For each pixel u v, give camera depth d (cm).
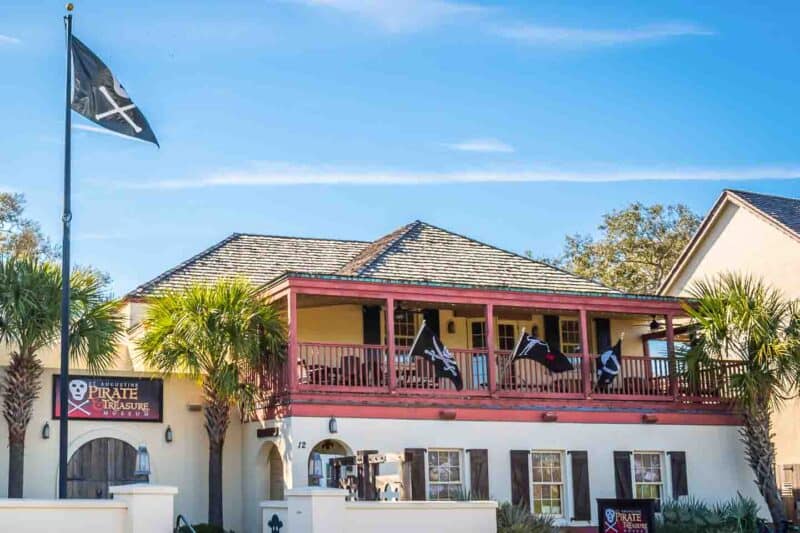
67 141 1970
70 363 2334
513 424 2495
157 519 1602
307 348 2342
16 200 4319
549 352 2517
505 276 2759
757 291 2762
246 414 2484
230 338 2277
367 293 2383
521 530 2141
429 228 2969
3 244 4203
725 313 2692
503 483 2453
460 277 2678
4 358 2308
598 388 2647
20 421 2152
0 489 2203
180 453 2417
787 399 2831
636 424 2642
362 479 2152
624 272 5000
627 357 2672
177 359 2298
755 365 2691
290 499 1722
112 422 2355
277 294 2378
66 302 1916
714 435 2741
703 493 2688
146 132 2027
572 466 2534
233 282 2419
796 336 2705
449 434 2420
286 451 2275
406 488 2017
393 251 2738
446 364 2395
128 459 2364
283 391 2316
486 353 2528
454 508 1816
